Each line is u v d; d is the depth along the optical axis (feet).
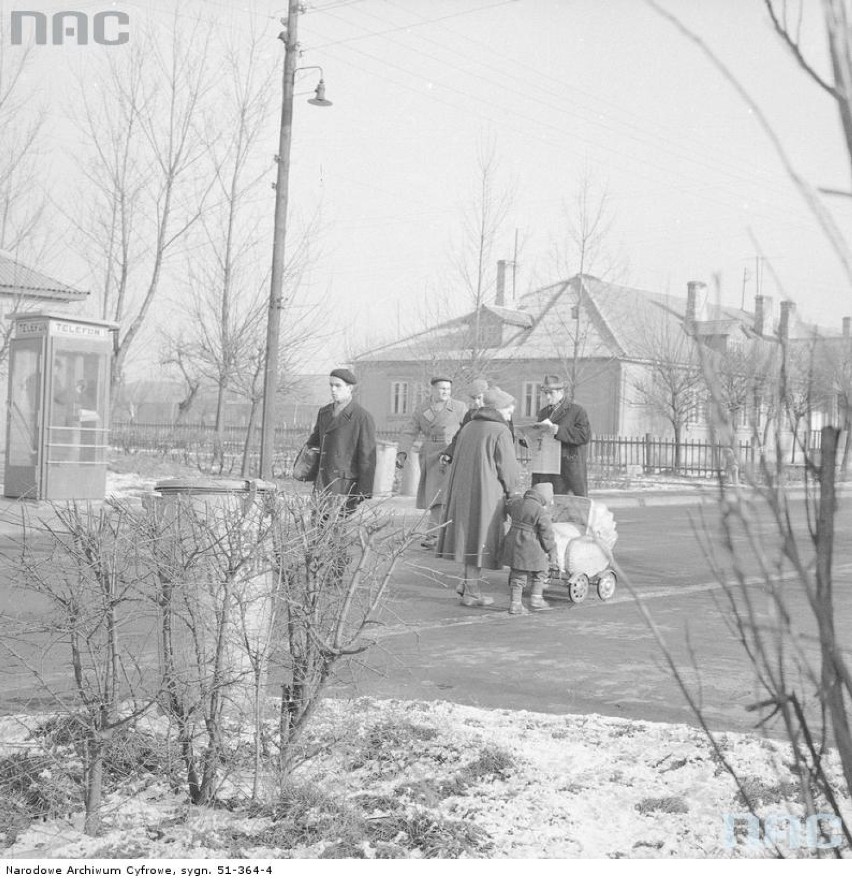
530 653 23.81
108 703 11.47
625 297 164.66
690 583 35.76
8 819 11.60
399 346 171.22
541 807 12.46
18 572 11.79
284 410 163.73
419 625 27.04
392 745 14.64
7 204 78.28
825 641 5.20
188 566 11.68
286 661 12.92
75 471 53.98
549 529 28.99
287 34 64.54
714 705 19.25
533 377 152.56
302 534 12.61
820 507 5.16
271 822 11.75
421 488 41.63
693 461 140.36
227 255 86.02
